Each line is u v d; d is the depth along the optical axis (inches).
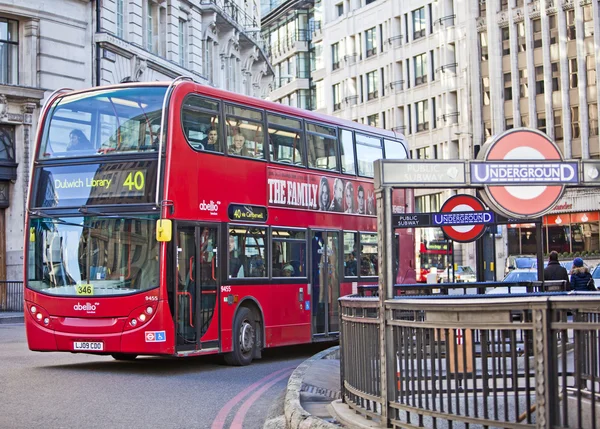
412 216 606.9
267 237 711.7
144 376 602.2
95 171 623.2
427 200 2896.2
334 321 797.9
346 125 845.8
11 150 1314.0
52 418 419.5
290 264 741.3
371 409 355.9
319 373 535.5
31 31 1328.7
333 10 3540.8
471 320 282.5
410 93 3065.9
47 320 618.8
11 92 1290.6
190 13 1744.6
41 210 633.0
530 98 2559.1
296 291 745.6
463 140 2780.5
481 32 2726.4
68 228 622.8
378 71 3245.6
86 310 607.5
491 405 288.0
